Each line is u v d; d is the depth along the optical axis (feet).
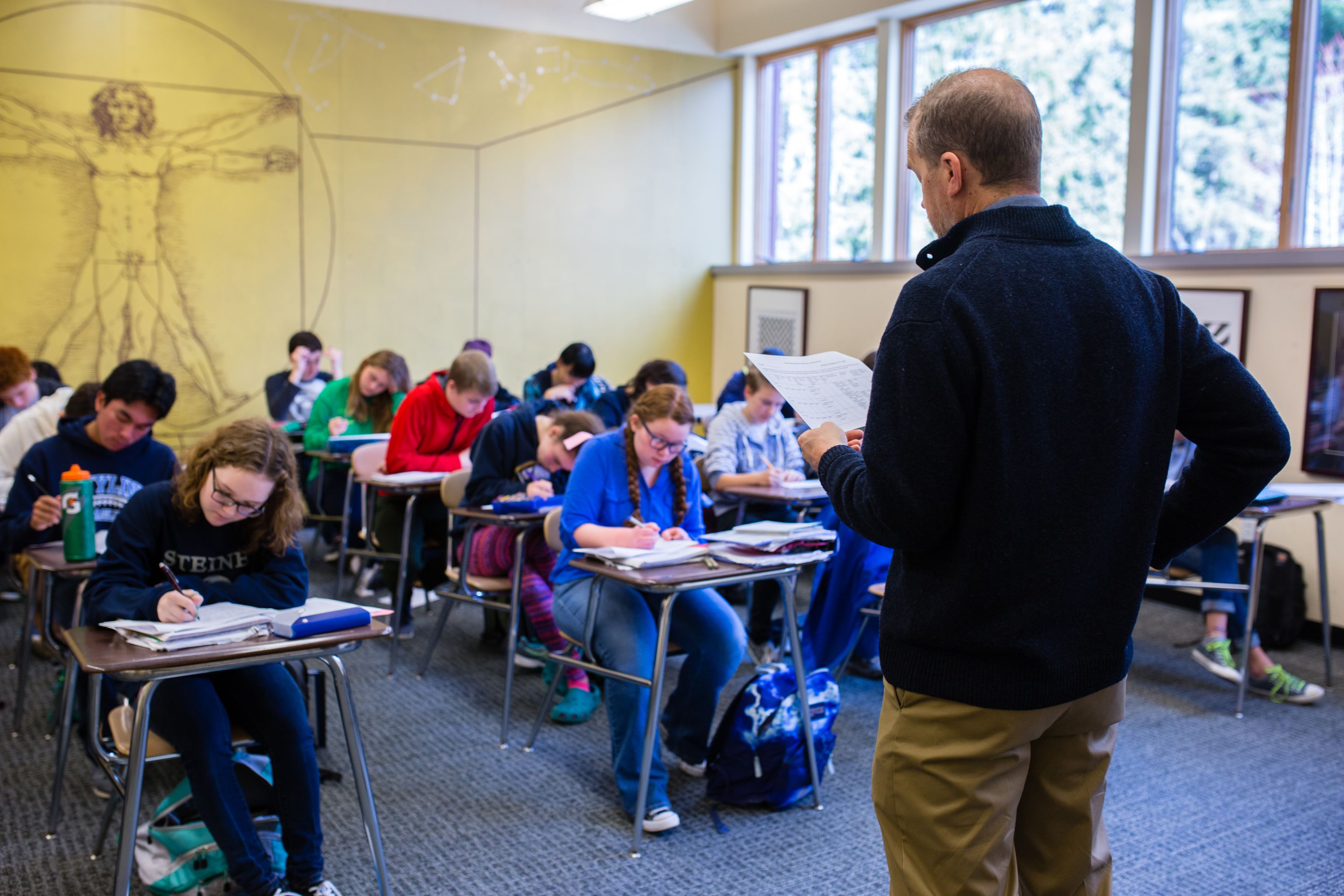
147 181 18.15
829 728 8.98
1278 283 13.84
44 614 8.88
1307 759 9.89
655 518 9.08
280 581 6.95
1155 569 4.45
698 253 23.53
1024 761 4.00
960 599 3.79
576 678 10.86
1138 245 15.79
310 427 16.21
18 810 8.44
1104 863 4.36
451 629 13.94
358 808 8.60
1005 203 3.94
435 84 20.26
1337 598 13.61
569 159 21.79
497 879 7.49
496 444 11.37
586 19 21.56
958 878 3.98
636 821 7.89
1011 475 3.67
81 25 17.48
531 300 21.72
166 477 9.51
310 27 19.10
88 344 18.03
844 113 21.39
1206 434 4.08
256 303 19.19
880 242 20.27
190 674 5.93
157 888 6.84
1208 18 14.99
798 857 7.88
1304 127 13.94
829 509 11.44
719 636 8.60
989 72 4.09
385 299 20.27
